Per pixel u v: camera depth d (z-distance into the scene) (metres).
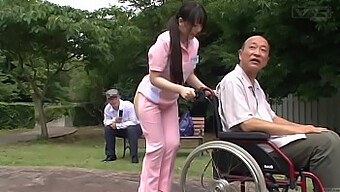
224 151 3.42
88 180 6.68
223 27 10.13
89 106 20.97
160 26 14.00
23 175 7.09
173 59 3.51
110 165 8.02
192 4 3.52
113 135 8.61
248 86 3.55
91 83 19.05
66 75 22.28
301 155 3.33
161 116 3.75
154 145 3.72
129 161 8.46
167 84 3.48
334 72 8.71
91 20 13.03
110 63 13.98
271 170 3.29
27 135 15.55
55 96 23.25
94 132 16.28
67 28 12.23
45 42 12.98
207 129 10.50
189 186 3.79
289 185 3.26
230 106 3.47
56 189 6.11
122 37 13.48
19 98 22.28
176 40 3.50
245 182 3.40
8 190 6.04
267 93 9.66
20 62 13.57
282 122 3.71
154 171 3.75
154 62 3.52
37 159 8.95
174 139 3.78
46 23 12.34
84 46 12.89
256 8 9.05
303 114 12.65
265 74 8.91
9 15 12.04
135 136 8.28
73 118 21.28
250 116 3.40
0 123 18.64
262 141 3.28
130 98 14.50
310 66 8.99
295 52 9.02
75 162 8.46
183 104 9.79
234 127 3.45
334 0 7.84
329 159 3.25
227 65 9.90
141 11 14.34
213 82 13.52
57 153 9.95
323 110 12.25
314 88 9.19
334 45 8.73
